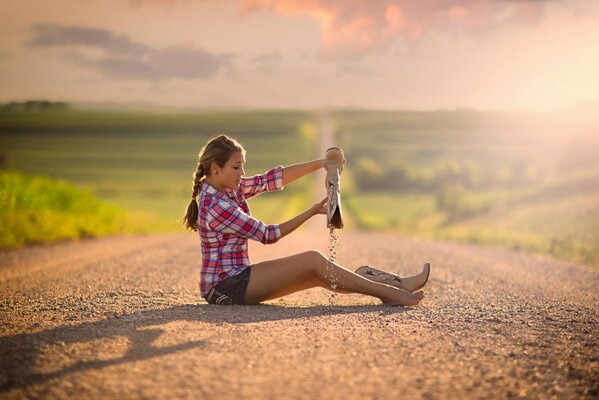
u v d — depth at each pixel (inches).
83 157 5285.4
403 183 4065.0
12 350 189.2
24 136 6756.9
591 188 1539.1
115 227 949.2
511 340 212.2
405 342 202.8
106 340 201.0
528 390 161.5
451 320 244.7
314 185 4001.0
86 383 160.6
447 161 4141.2
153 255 567.5
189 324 224.8
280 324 226.7
